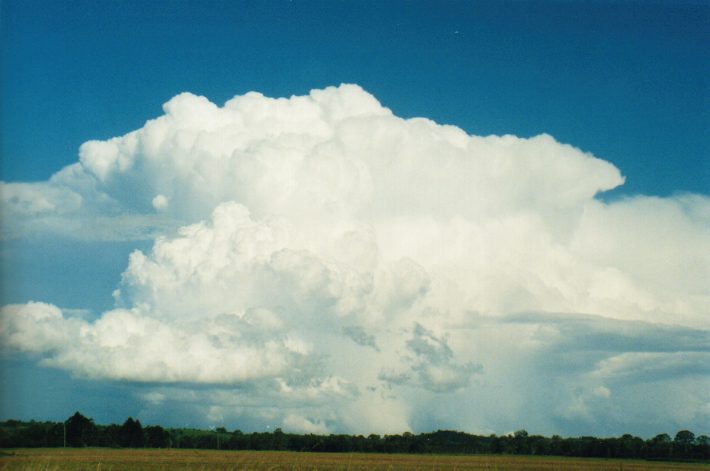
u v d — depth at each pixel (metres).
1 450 89.81
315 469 27.17
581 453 112.94
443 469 66.44
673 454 107.75
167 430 104.75
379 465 61.44
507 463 92.44
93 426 101.69
